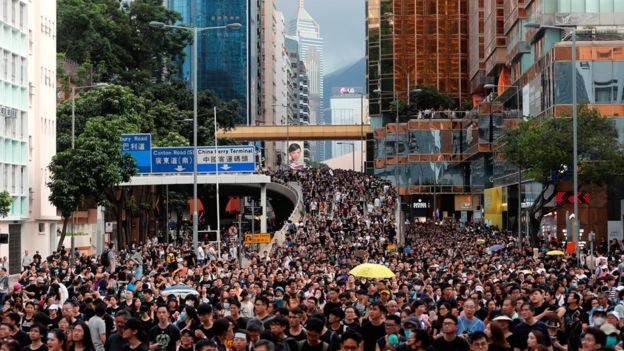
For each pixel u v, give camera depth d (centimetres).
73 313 2244
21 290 3159
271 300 2448
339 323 1975
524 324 1828
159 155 8750
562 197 8044
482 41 15588
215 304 2830
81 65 10956
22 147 7612
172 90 12575
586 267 4834
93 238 9481
